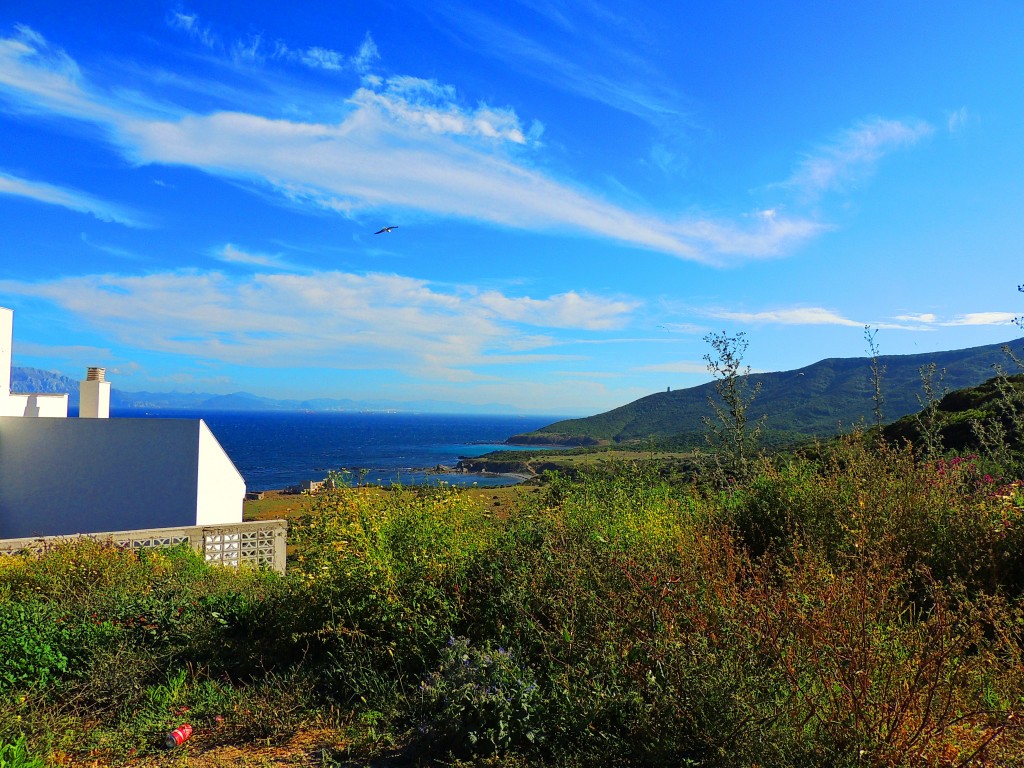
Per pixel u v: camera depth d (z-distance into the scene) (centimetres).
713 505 636
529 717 346
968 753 273
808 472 625
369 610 495
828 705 296
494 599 467
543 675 387
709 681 299
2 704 433
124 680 477
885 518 495
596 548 491
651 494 664
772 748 278
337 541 523
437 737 369
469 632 463
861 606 319
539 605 448
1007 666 346
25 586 727
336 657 492
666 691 312
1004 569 458
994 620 355
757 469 705
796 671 302
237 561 1168
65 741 398
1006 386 815
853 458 615
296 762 369
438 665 439
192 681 492
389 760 361
